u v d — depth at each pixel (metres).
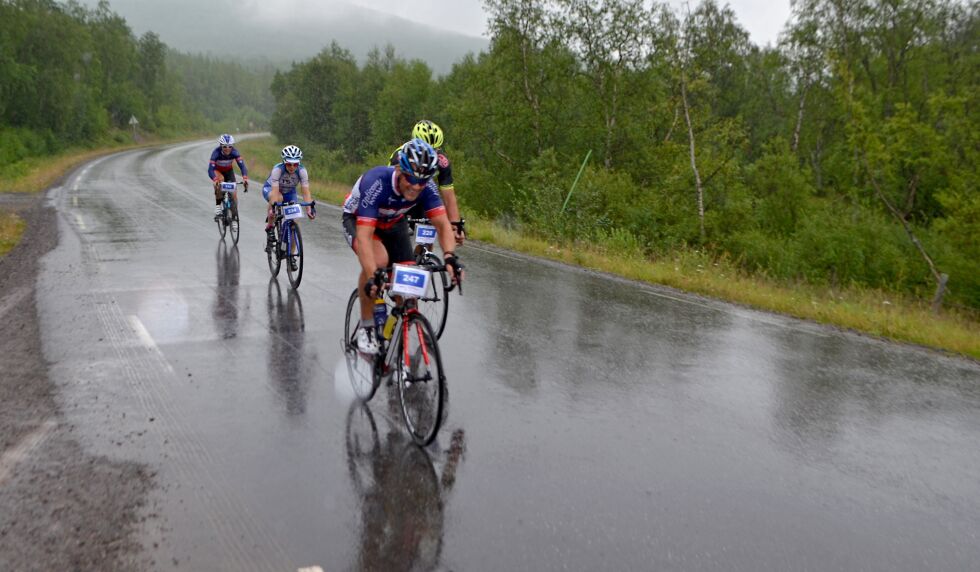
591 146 24.02
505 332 6.48
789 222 18.81
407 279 4.00
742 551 2.97
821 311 7.94
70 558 2.76
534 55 24.14
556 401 4.70
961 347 6.67
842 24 29.45
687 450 3.99
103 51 86.62
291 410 4.38
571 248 12.91
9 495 3.22
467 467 3.68
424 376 3.94
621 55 22.95
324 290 7.97
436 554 2.87
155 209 15.84
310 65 64.19
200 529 2.99
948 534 3.18
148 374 4.96
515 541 2.99
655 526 3.15
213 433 3.99
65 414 4.19
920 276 15.16
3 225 12.38
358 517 3.14
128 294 7.44
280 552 2.85
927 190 22.78
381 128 47.81
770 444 4.12
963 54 29.59
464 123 25.41
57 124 62.56
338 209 17.48
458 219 6.55
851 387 5.20
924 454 4.04
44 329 6.03
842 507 3.39
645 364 5.61
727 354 5.99
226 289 7.86
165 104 112.75
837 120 32.03
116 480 3.40
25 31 59.12
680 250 15.98
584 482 3.55
